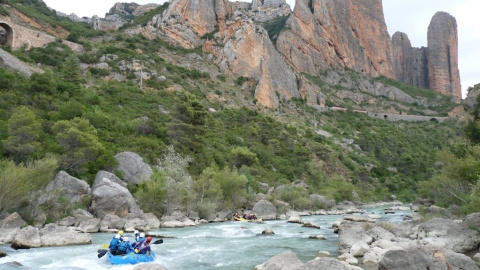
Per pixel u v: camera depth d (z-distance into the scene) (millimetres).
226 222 41375
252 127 92438
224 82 130000
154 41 136500
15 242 21859
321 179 83938
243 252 22516
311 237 28812
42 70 80812
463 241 20562
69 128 43125
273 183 69438
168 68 116438
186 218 38719
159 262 19406
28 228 23031
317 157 102438
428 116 192875
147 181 40875
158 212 39094
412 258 14766
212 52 144875
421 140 151875
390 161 121812
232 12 166250
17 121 38562
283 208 53875
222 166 66375
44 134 43406
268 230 31344
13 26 94750
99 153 43406
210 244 25469
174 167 46375
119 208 33625
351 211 64438
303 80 174000
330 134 135000
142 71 103562
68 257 19625
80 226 29438
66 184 34438
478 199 28031
